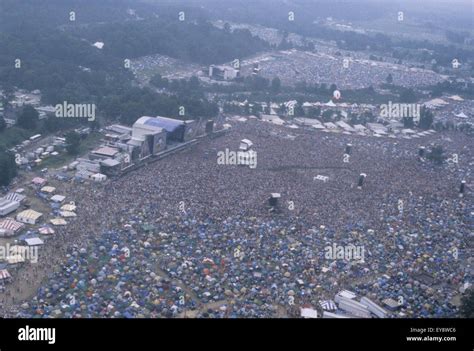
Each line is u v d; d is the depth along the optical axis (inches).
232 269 6136.8
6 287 5551.2
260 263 6328.7
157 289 5669.3
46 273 5846.5
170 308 5334.6
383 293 5925.2
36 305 5255.9
